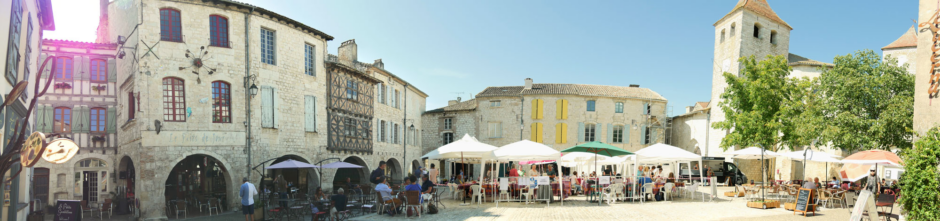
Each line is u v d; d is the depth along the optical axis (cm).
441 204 1580
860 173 1931
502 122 3694
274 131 1936
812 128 2005
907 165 853
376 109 2838
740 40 3192
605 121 3634
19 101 920
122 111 2030
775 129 2247
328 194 1850
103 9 2406
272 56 1981
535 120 3628
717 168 2961
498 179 1856
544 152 1533
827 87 2097
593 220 1215
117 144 2152
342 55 2877
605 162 2138
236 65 1819
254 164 1836
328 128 2259
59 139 602
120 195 1950
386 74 3028
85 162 2203
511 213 1362
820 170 2833
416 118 3791
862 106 1944
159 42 1683
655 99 3712
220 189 2109
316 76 2203
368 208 1438
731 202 1641
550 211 1397
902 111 1786
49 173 2134
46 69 2103
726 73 2458
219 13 1795
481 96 3725
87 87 2167
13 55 870
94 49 2172
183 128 1692
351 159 2661
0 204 887
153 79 1659
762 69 2334
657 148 1667
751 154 2030
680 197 1841
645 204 1577
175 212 1702
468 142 1675
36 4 1138
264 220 1408
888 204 1085
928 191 802
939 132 816
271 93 1938
